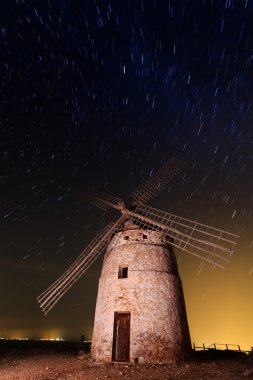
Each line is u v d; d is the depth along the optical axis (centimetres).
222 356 1535
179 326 1335
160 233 1580
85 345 2320
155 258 1469
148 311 1309
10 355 1845
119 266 1470
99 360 1277
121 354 1280
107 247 1636
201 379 918
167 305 1352
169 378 944
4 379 1094
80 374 1053
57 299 1458
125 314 1357
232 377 934
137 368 1115
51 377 1049
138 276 1398
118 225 1661
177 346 1270
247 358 1381
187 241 1495
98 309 1445
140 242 1517
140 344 1238
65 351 1903
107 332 1318
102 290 1469
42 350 1992
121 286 1392
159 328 1278
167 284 1412
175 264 1568
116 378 969
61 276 1531
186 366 1156
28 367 1308
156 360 1209
